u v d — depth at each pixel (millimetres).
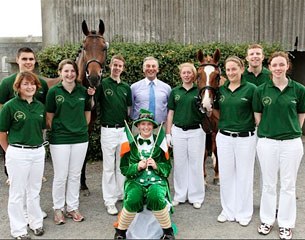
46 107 4109
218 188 5504
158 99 4750
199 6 7891
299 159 3812
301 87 3768
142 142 3973
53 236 3938
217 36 8008
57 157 4113
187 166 4777
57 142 4105
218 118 4512
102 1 7746
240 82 4098
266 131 3814
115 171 4754
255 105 3918
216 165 5609
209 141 5477
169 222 3723
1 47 8250
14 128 3713
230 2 7949
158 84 4805
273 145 3795
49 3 7699
